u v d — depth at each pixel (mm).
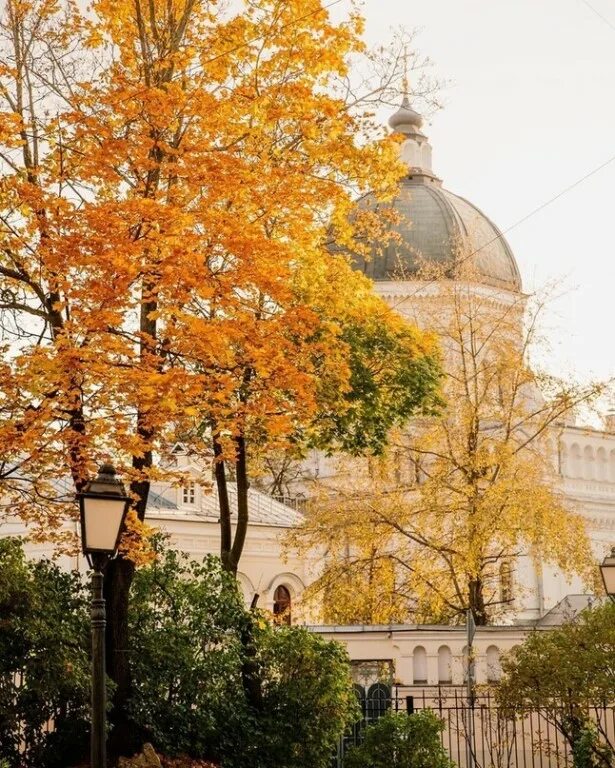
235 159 16688
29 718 17781
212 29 18812
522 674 20438
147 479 17719
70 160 17547
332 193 18625
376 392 25734
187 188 17156
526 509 31328
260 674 21109
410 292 51531
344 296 20328
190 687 19891
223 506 22688
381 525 32812
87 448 16219
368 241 22156
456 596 34750
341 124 18828
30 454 16719
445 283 36031
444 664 31406
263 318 19562
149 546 18453
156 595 20734
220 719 20094
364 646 31062
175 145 17906
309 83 19078
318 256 19656
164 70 18078
